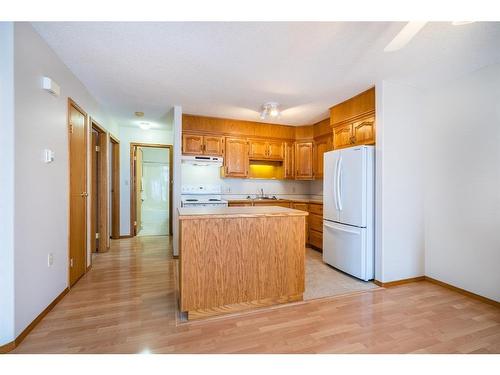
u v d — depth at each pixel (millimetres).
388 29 1803
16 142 1632
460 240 2621
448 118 2734
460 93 2617
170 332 1848
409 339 1789
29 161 1788
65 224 2430
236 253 2152
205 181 4727
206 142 4242
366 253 2893
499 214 2307
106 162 4027
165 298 2414
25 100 1737
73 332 1822
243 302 2191
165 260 3617
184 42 2002
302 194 5379
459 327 1952
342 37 1911
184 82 2812
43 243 2000
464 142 2588
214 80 2754
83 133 2955
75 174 2719
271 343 1729
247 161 4516
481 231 2441
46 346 1656
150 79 2746
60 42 2014
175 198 3752
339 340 1770
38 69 1909
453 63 2330
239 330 1886
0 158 1568
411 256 2928
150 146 5246
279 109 3758
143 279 2893
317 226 4297
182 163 4156
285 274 2326
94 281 2822
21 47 1688
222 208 2492
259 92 3102
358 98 3135
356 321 2031
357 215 2936
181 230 2012
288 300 2365
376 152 2834
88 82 2842
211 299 2078
